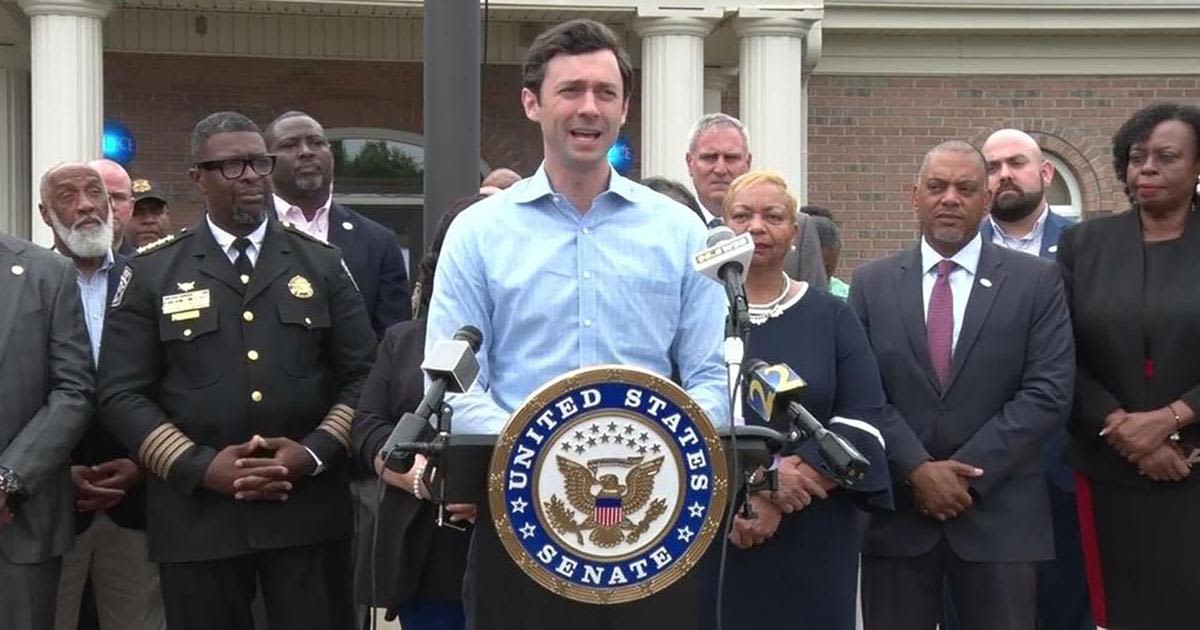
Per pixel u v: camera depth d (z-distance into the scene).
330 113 12.47
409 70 12.59
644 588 3.04
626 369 3.01
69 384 4.80
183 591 4.74
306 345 4.87
